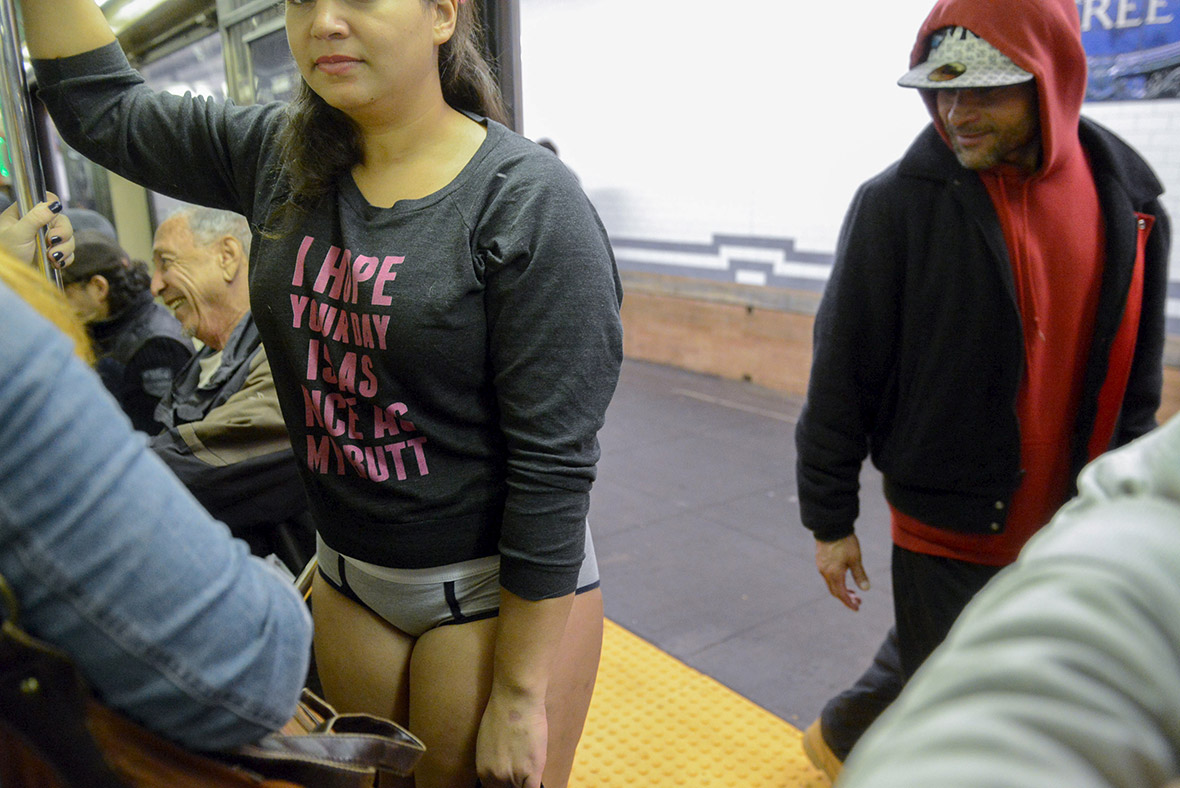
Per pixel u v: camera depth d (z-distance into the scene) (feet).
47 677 1.76
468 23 3.61
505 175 3.37
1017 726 1.04
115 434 1.78
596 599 4.04
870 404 5.57
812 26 16.69
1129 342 5.01
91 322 7.68
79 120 4.19
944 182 4.95
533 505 3.42
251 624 1.98
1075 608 1.13
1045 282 4.90
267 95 7.40
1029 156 4.80
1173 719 1.07
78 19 4.08
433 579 3.69
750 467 14.39
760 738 7.56
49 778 1.88
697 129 19.27
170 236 6.00
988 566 5.27
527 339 3.34
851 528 5.86
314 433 3.72
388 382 3.42
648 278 21.40
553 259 3.31
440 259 3.34
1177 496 1.28
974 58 4.60
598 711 7.90
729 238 19.26
